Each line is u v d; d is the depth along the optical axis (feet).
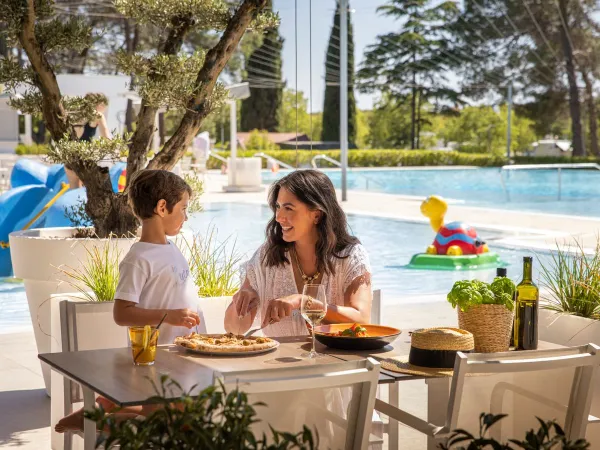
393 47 130.93
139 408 8.44
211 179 78.95
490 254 29.68
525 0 120.78
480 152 134.92
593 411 9.64
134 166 15.85
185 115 15.31
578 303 10.48
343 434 6.61
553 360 7.09
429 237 37.55
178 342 8.13
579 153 123.65
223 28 16.24
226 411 5.12
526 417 7.71
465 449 6.61
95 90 54.70
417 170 92.73
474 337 8.21
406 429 12.11
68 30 15.89
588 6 120.26
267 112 128.47
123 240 13.84
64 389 9.75
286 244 9.71
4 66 15.58
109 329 11.23
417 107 134.72
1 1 14.67
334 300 9.61
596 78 122.42
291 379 6.19
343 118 53.47
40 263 13.75
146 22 16.31
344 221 9.69
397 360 8.08
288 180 9.46
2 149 62.44
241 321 9.75
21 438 11.78
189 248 13.71
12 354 16.51
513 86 128.36
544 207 51.49
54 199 25.55
